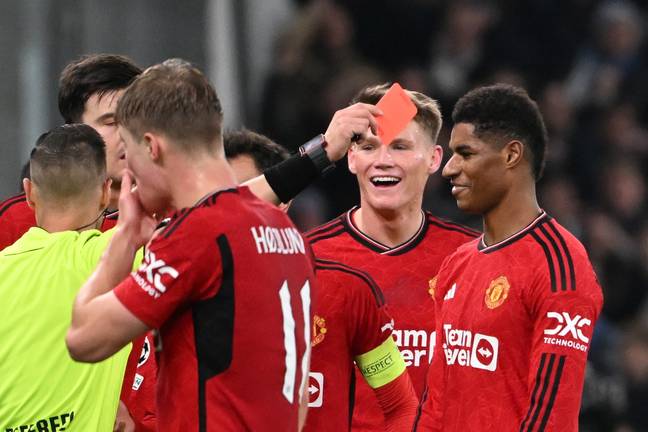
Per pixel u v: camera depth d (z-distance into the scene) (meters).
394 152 17.12
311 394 14.90
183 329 11.71
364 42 36.44
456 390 14.98
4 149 27.31
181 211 11.78
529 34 37.53
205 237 11.57
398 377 15.35
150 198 12.07
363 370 15.34
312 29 34.72
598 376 30.19
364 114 13.34
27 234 14.04
